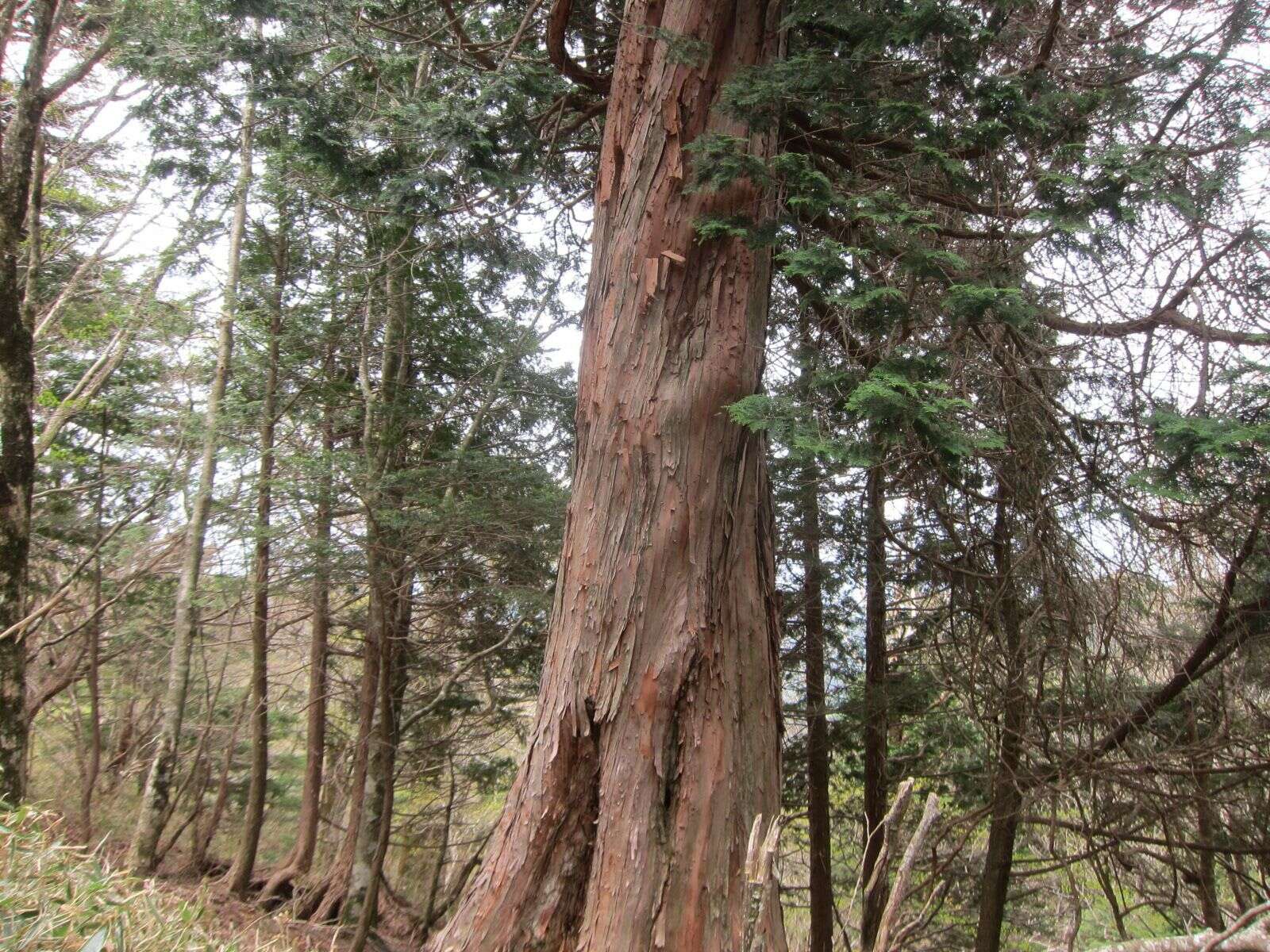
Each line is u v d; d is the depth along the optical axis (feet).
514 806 15.53
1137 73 20.75
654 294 16.93
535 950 14.38
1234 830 27.32
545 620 37.45
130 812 46.73
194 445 40.91
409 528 33.45
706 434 16.31
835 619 37.06
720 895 14.24
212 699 50.21
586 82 23.73
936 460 18.48
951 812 37.91
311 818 42.93
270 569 39.22
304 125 23.68
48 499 43.60
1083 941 39.65
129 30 27.22
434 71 31.24
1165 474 15.76
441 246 28.14
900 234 16.47
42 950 11.20
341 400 39.99
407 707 44.62
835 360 19.22
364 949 34.96
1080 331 21.83
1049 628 25.35
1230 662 24.61
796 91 17.75
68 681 41.63
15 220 24.13
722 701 15.31
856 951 37.86
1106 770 25.59
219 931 16.38
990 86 16.87
